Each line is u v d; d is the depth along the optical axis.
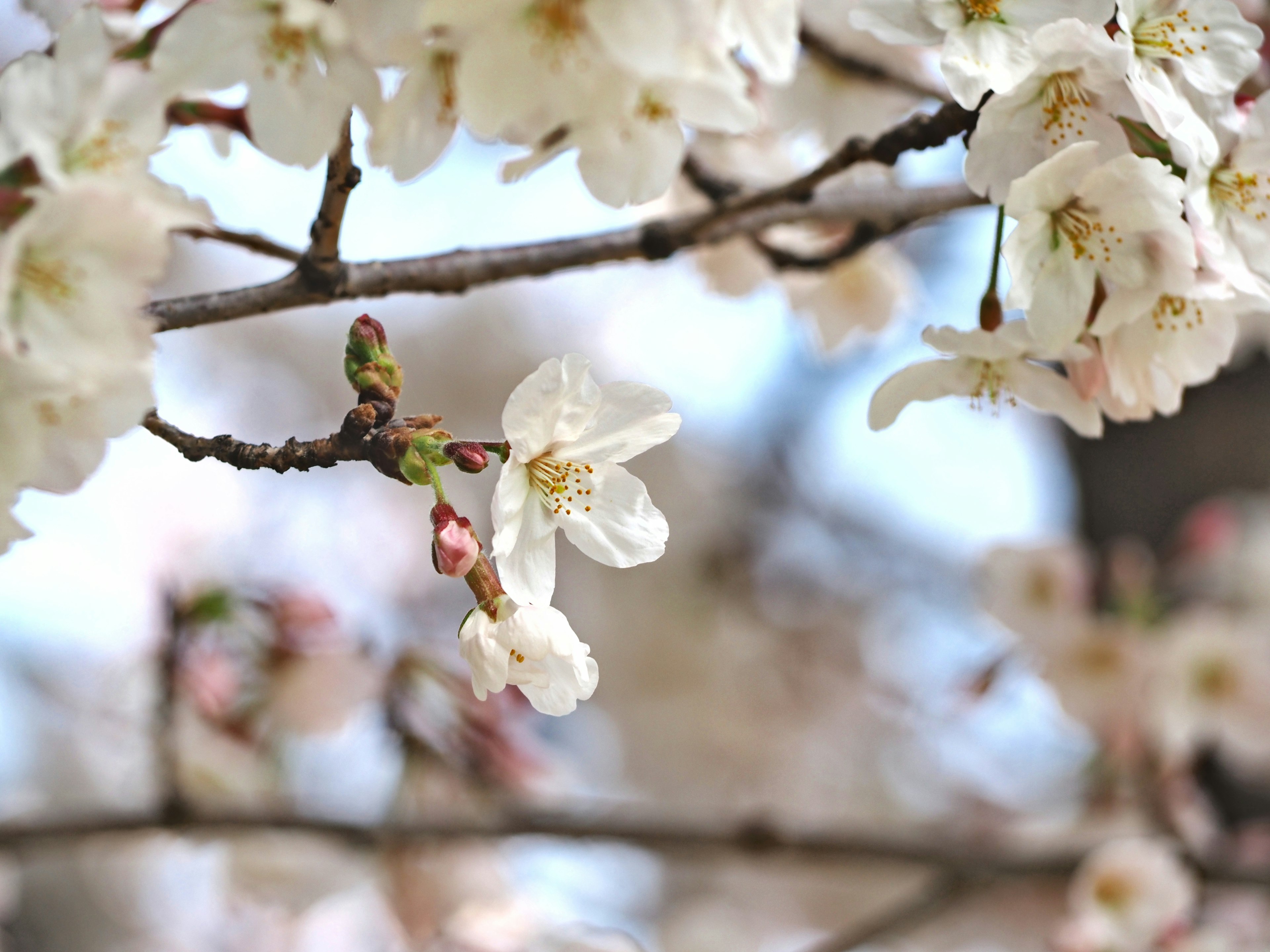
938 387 0.74
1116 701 1.03
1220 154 0.72
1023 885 1.34
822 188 0.82
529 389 0.70
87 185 0.68
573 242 0.78
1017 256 0.71
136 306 0.69
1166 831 1.00
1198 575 1.06
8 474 0.70
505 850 0.98
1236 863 0.98
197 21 0.71
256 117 0.71
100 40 0.69
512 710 0.93
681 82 0.73
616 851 0.95
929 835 0.93
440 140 0.73
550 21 0.72
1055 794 1.36
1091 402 0.73
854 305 0.92
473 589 0.70
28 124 0.69
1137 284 0.72
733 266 0.90
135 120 0.70
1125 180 0.71
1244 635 1.02
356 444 0.71
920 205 0.82
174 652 0.87
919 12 0.72
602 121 0.73
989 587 1.04
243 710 0.89
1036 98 0.72
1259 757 1.06
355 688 0.90
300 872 0.92
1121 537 1.19
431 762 0.92
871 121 0.86
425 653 0.93
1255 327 1.07
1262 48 0.83
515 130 0.73
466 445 0.71
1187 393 1.19
